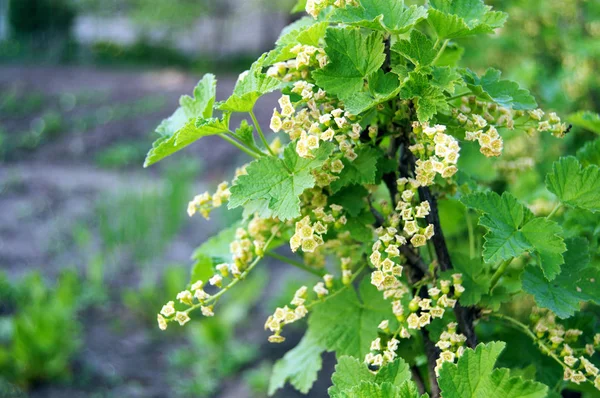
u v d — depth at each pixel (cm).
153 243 264
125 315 236
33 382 195
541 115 67
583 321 71
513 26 156
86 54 744
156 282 253
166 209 273
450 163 62
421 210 64
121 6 780
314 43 66
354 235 68
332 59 64
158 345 222
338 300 71
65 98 534
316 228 65
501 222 63
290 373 74
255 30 886
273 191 63
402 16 64
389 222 67
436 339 67
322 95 65
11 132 452
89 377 202
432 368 68
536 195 89
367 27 64
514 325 70
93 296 241
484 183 95
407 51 63
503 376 60
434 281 68
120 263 269
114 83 611
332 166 65
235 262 69
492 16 66
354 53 64
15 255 277
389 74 65
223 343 217
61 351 200
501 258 62
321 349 74
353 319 70
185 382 202
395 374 63
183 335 228
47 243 288
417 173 64
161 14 739
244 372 208
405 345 70
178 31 786
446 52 72
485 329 76
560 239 62
